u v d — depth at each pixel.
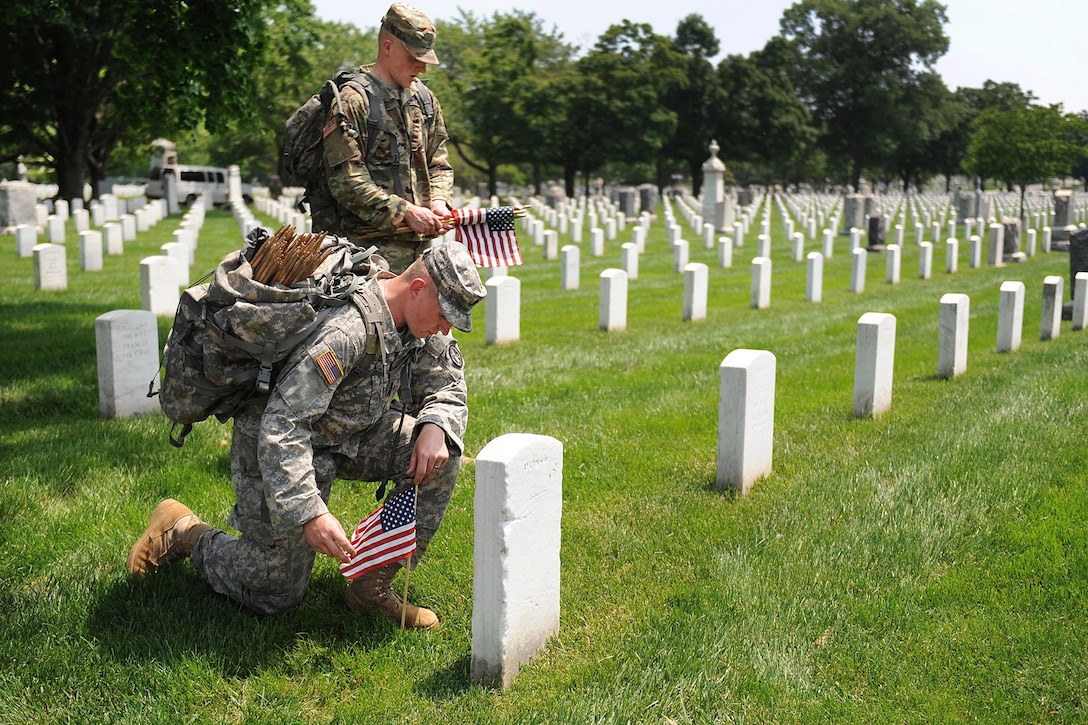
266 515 3.72
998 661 3.93
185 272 16.28
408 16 5.17
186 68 11.77
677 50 77.94
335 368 3.44
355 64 51.09
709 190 43.53
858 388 7.89
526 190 87.06
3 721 3.30
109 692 3.50
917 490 5.88
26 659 3.65
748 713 3.55
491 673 3.61
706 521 5.40
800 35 95.44
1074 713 3.56
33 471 5.82
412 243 5.33
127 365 7.29
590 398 8.53
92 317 11.85
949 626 4.21
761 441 6.12
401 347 3.68
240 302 3.40
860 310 16.41
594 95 62.28
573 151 64.44
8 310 12.30
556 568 3.90
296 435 3.43
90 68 25.98
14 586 4.27
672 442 7.00
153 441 6.61
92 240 18.73
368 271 3.74
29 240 21.33
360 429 3.75
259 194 54.53
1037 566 4.79
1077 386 8.89
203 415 3.62
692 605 4.36
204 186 50.12
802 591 4.54
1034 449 6.75
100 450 6.30
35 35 24.59
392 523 3.74
